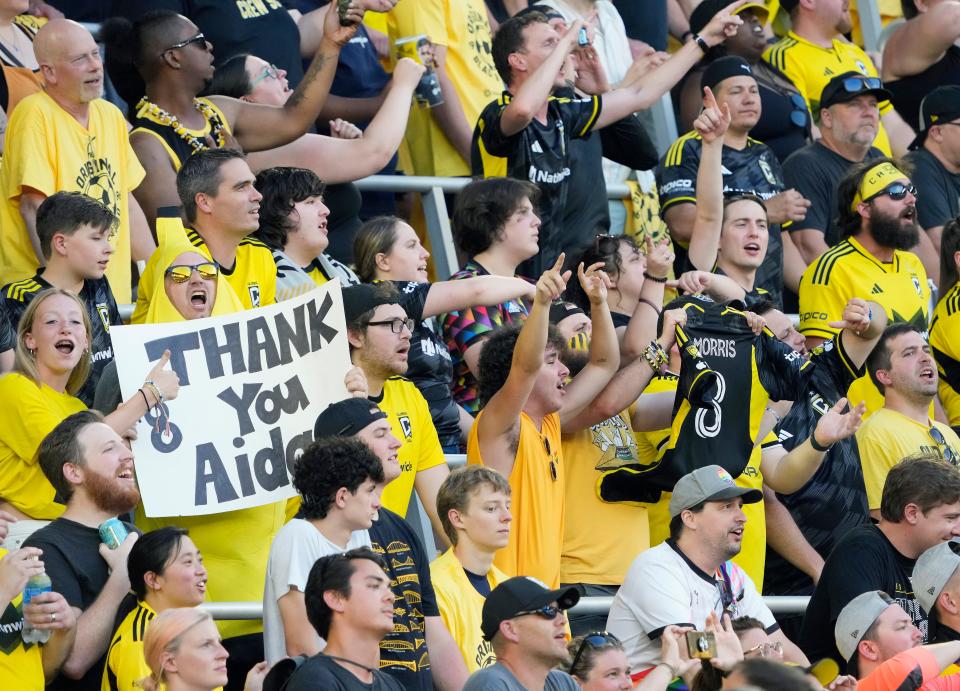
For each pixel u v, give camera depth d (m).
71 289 24.55
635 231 35.03
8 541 21.78
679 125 39.00
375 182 31.72
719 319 26.50
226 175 24.77
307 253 26.17
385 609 18.72
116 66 29.50
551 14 32.34
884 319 28.59
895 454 28.33
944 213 36.19
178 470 22.41
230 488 22.58
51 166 26.98
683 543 22.83
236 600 22.77
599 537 25.97
